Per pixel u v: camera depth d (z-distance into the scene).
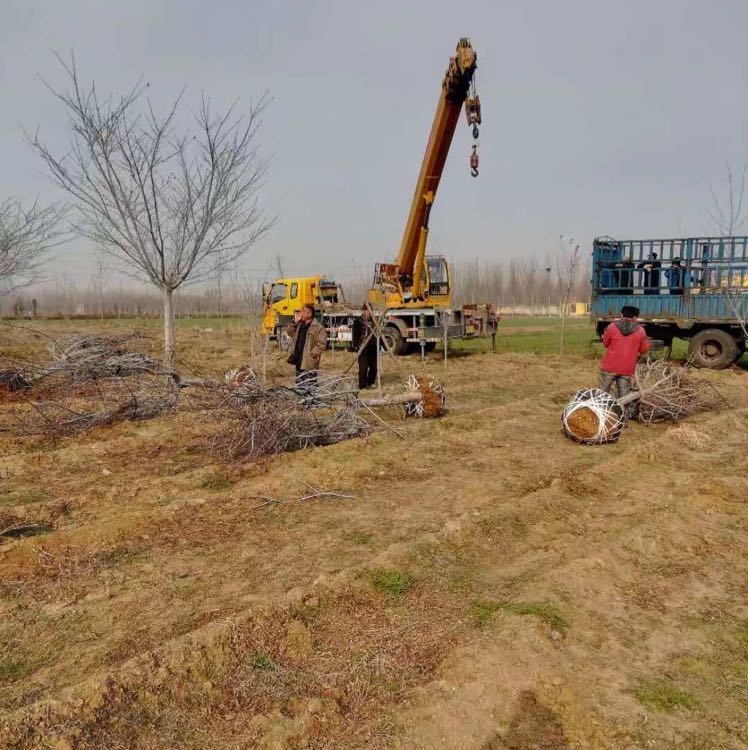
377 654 3.60
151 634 3.84
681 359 17.86
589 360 17.75
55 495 6.35
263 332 16.22
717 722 3.08
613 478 6.89
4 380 10.74
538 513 5.77
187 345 21.86
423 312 17.84
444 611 4.08
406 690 3.29
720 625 3.98
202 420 8.95
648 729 3.03
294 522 5.65
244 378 10.67
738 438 8.85
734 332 15.52
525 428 9.37
